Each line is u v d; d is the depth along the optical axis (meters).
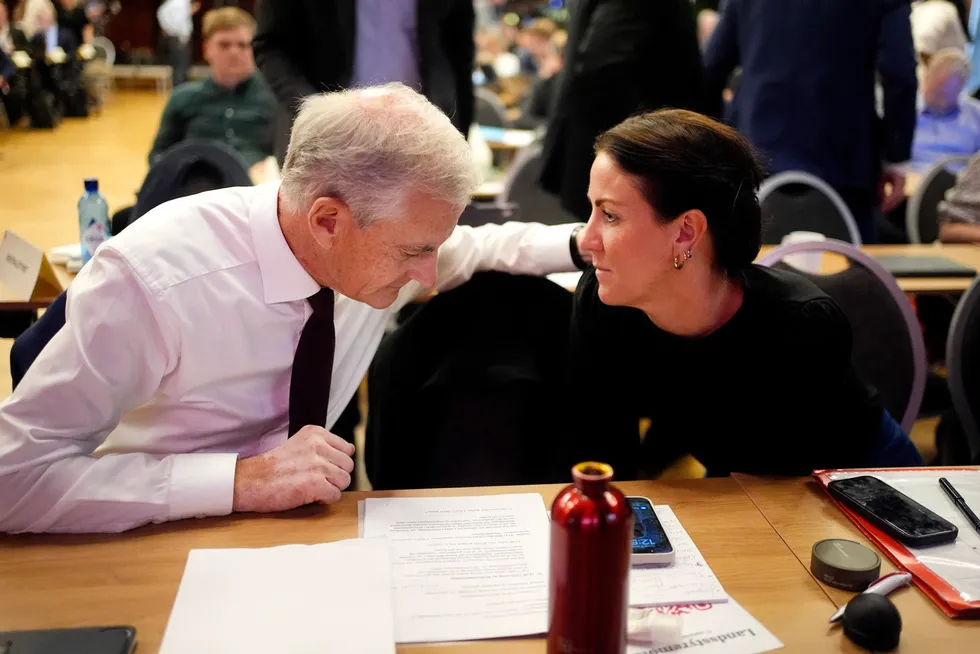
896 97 3.30
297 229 1.33
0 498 1.20
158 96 12.10
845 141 3.34
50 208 5.77
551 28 6.42
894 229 4.20
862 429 1.58
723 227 1.37
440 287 1.73
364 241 1.26
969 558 1.20
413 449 1.69
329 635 1.01
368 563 1.14
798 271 2.09
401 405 1.67
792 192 2.93
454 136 1.25
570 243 1.70
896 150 3.42
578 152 2.81
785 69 3.30
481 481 1.67
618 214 1.36
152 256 1.31
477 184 1.28
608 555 0.88
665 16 2.67
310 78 3.00
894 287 2.07
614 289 1.42
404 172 1.20
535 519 1.28
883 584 1.13
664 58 2.71
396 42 3.01
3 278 2.29
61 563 1.15
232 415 1.44
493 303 1.71
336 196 1.23
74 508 1.20
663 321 1.48
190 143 2.58
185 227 1.37
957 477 1.41
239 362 1.40
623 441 1.73
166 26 10.10
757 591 1.14
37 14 9.25
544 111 5.89
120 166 7.47
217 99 4.37
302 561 1.14
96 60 11.10
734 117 3.57
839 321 1.47
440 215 1.24
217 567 1.12
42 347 1.44
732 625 1.07
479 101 5.71
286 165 1.29
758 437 1.57
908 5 3.22
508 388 1.64
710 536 1.26
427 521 1.27
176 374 1.37
